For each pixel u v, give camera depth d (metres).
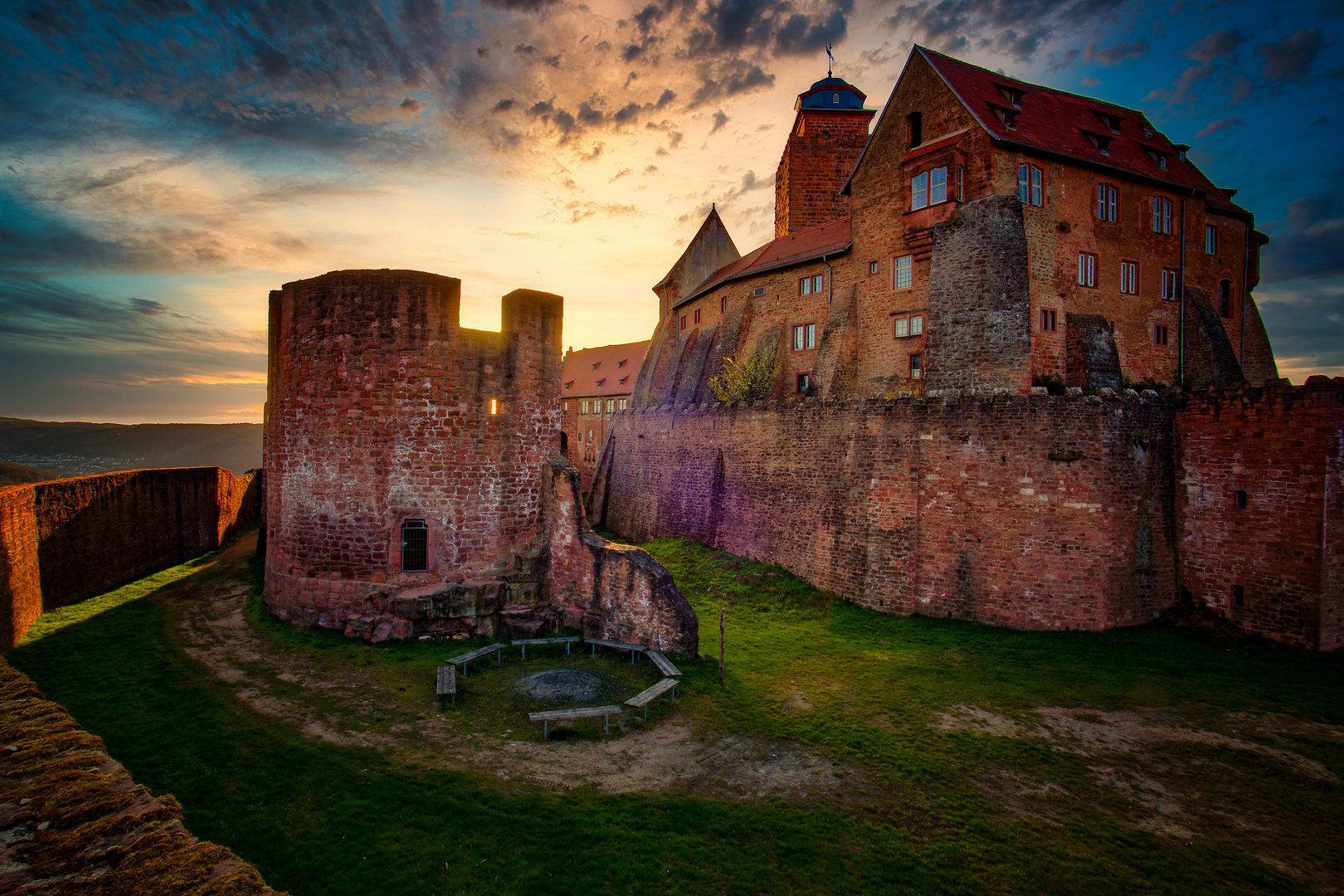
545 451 18.05
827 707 12.89
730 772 10.31
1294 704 13.32
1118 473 17.97
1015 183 22.95
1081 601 17.67
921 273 25.41
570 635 16.12
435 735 11.09
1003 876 8.07
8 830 3.54
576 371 67.44
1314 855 8.72
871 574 20.28
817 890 7.66
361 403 16.14
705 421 28.91
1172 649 16.56
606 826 8.61
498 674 13.88
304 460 16.56
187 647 14.86
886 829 8.94
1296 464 16.53
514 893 7.33
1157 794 10.06
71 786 3.97
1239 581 17.58
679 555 26.62
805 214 38.16
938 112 24.39
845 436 21.69
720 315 38.00
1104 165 24.45
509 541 17.30
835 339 28.22
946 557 19.11
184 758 9.85
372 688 12.90
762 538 24.92
